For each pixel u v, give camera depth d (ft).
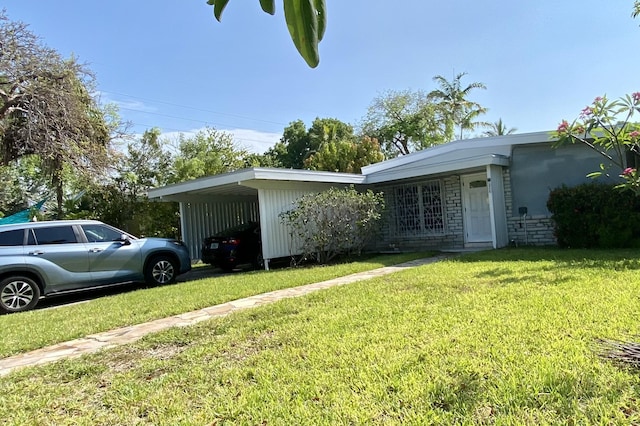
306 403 8.81
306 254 37.11
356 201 37.50
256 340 13.74
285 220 37.55
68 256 25.93
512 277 20.16
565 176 35.19
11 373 12.38
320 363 10.98
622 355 9.25
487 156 35.42
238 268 41.09
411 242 45.68
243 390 9.76
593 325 11.85
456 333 12.21
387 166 47.32
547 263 23.62
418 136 101.30
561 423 7.13
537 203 36.42
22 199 61.00
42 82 39.01
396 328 13.30
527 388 8.38
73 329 17.42
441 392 8.62
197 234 45.44
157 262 29.89
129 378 11.37
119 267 27.99
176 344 14.38
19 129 39.88
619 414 7.26
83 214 47.73
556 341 10.81
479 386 8.71
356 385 9.39
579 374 8.79
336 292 20.34
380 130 106.01
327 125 106.63
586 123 24.12
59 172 44.32
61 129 40.29
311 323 14.96
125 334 16.38
